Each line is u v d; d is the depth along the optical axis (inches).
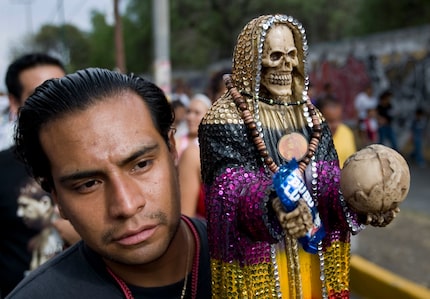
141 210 39.2
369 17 480.1
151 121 40.8
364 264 162.9
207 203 40.1
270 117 41.5
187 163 91.0
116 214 38.3
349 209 39.5
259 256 39.0
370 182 33.7
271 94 41.4
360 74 400.8
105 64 925.2
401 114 368.8
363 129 367.9
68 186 39.4
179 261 46.5
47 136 39.4
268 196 34.7
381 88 383.2
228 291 39.4
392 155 34.6
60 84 39.6
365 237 195.0
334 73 429.1
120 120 38.8
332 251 42.2
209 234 40.1
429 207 231.8
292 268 40.4
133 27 738.2
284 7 596.1
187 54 625.6
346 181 34.9
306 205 32.2
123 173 38.9
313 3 597.9
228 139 39.2
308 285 41.9
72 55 1170.0
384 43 376.5
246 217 36.1
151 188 39.8
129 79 41.7
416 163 339.0
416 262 165.5
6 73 88.7
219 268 39.9
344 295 43.0
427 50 342.3
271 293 39.8
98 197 39.2
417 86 352.5
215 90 128.0
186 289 46.1
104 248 39.9
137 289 44.8
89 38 1130.0
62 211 43.1
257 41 39.3
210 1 604.4
